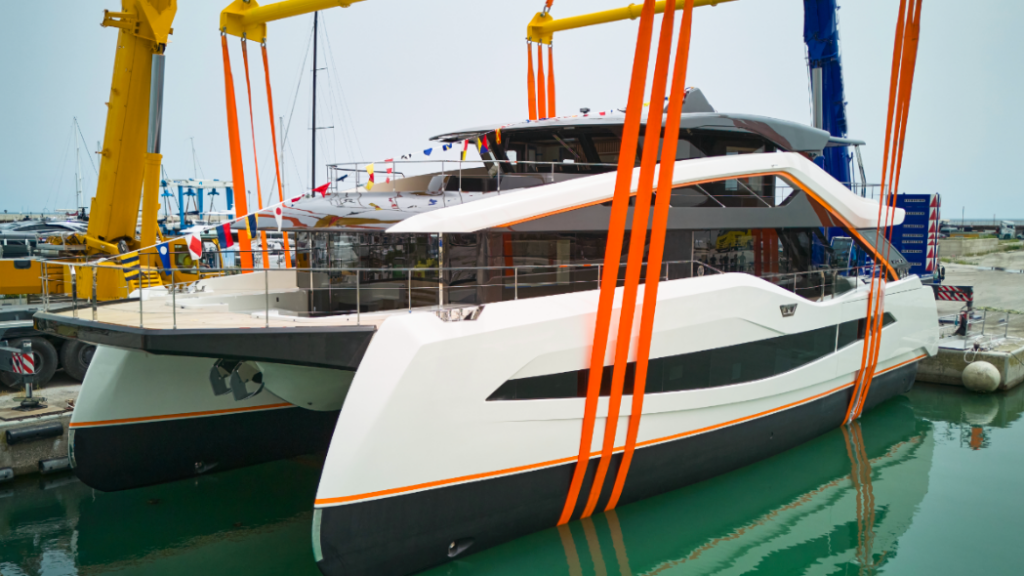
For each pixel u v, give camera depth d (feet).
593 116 31.30
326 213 24.30
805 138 33.12
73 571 23.18
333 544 19.22
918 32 32.42
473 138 26.68
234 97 34.09
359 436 19.36
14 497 28.45
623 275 26.86
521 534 23.62
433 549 21.31
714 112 31.48
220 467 30.63
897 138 33.32
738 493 28.96
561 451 23.39
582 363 23.56
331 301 27.32
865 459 33.17
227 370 26.89
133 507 27.78
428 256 25.41
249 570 23.43
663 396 25.64
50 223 78.64
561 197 24.57
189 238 20.57
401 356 19.84
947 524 26.63
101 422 26.91
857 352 35.32
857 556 24.31
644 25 21.65
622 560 23.57
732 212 29.25
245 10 33.68
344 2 30.76
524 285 24.14
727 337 27.78
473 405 21.11
